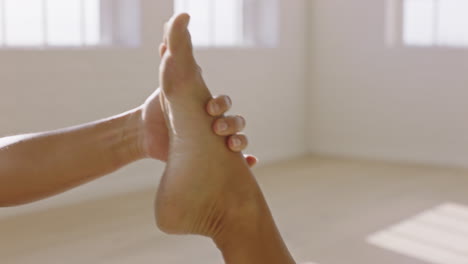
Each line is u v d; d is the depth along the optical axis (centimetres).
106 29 357
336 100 496
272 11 467
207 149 112
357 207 334
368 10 477
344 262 242
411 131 469
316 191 373
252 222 113
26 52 310
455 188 384
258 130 459
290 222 302
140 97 367
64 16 332
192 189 112
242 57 438
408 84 467
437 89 457
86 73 337
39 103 317
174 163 114
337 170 442
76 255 250
